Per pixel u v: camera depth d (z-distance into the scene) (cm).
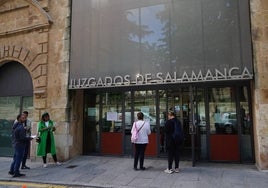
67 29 1018
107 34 959
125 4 949
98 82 942
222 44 810
